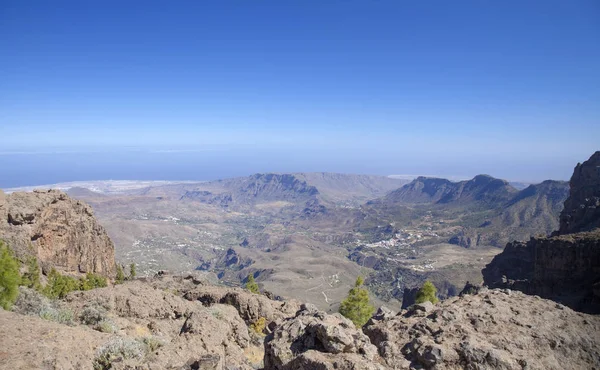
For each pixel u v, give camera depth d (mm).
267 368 18594
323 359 16188
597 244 74500
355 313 50438
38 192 70625
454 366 17188
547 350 19375
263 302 40531
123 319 30266
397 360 17719
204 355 20328
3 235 55594
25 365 16703
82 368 18391
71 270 68062
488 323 21141
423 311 23500
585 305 62625
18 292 27172
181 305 36781
